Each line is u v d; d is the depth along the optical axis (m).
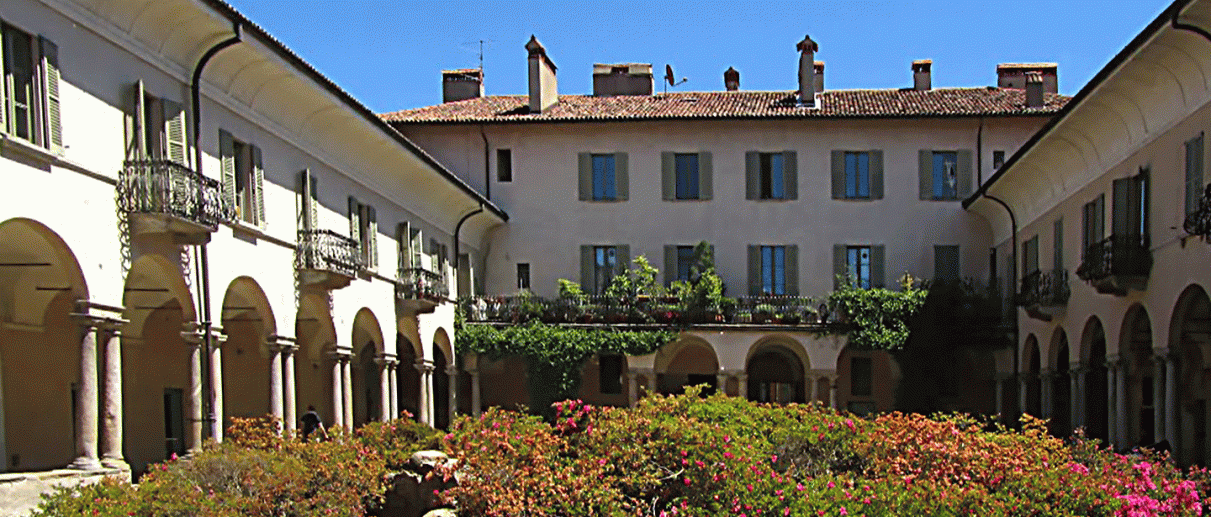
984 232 38.31
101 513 12.62
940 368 36.16
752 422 16.59
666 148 39.12
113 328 16.36
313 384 30.12
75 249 15.45
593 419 15.77
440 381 38.44
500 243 39.34
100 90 16.23
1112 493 13.95
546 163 39.28
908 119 38.00
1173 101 21.80
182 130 18.36
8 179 14.04
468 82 43.62
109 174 16.36
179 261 18.28
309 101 22.86
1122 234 24.34
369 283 27.31
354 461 16.27
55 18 15.19
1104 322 26.12
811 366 36.41
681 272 38.97
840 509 13.24
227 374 26.50
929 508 13.14
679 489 14.61
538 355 36.19
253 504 14.34
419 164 29.39
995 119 38.03
